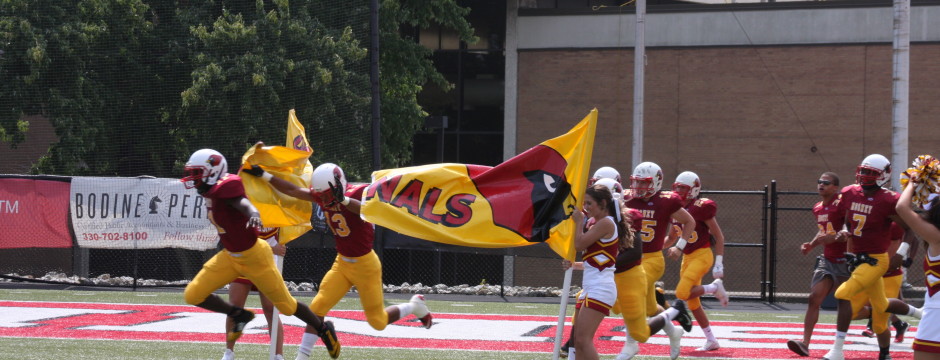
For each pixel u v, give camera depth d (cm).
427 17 4581
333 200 1370
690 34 4816
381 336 1991
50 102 3834
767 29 4756
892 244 1734
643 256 1677
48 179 3052
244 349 1750
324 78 3812
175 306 2520
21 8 3847
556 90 4966
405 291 3241
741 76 4772
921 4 4584
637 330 1420
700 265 1836
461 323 2262
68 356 1633
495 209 1399
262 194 1445
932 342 1074
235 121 3866
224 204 1353
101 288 3102
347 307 2550
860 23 4662
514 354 1761
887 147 4631
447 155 5066
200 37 3825
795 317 2619
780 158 4725
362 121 4041
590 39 4938
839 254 1761
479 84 5053
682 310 1562
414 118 4491
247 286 1498
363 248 1423
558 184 1384
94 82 3941
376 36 3347
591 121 1372
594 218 1354
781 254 4712
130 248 3048
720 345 1933
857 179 1680
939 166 1094
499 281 4584
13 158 4131
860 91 4659
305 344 1430
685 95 4822
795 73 4725
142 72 3981
